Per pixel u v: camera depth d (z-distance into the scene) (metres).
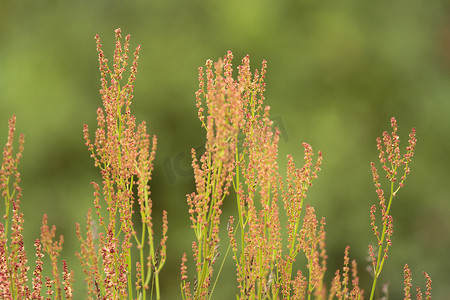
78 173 10.79
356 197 11.05
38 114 10.92
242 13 11.91
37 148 10.77
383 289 2.31
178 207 10.56
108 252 2.16
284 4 12.35
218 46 11.79
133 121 2.25
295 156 10.79
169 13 12.12
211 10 12.09
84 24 11.96
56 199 10.59
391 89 12.47
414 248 11.15
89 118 11.11
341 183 11.04
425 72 12.77
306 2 12.39
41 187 10.66
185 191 10.60
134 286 5.96
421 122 12.36
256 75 2.30
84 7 12.26
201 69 2.18
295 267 9.00
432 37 12.97
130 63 11.36
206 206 2.10
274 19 12.13
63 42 11.78
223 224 9.89
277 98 11.67
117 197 2.20
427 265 10.97
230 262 9.41
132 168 2.18
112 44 11.73
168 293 10.15
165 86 11.23
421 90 12.58
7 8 12.37
